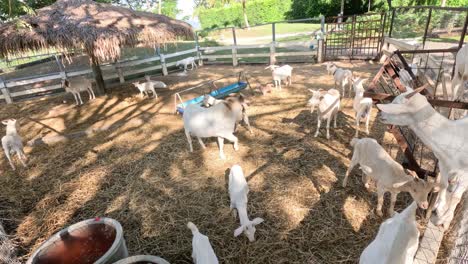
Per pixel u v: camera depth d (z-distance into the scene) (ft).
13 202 15.46
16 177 17.81
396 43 32.73
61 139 22.26
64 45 24.25
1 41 23.58
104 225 10.57
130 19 27.45
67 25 24.53
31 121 27.17
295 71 36.09
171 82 36.91
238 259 10.97
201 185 15.34
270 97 27.17
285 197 13.82
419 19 30.19
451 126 8.96
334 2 88.69
